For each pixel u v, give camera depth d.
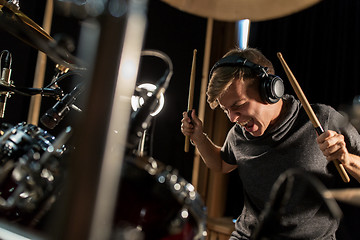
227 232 2.11
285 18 2.18
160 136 2.23
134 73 0.36
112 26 0.34
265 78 0.98
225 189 2.41
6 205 0.59
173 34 2.28
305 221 1.05
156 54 0.65
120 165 0.37
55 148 0.64
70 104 0.95
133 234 0.56
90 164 0.34
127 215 0.57
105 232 0.37
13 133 0.71
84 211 0.34
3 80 1.03
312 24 2.07
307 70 2.07
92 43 0.35
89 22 0.36
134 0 0.35
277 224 0.49
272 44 2.23
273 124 1.13
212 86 1.04
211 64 2.43
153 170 0.64
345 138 1.07
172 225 0.60
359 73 1.87
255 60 1.06
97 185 0.34
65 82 1.91
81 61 0.89
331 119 1.09
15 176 0.61
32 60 1.85
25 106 1.84
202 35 2.39
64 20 1.89
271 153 1.12
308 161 1.07
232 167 1.40
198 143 1.29
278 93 0.98
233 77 1.00
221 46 2.44
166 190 0.62
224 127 2.37
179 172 2.32
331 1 2.00
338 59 1.96
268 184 1.13
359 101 1.09
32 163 0.62
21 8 1.80
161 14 2.23
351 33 1.92
